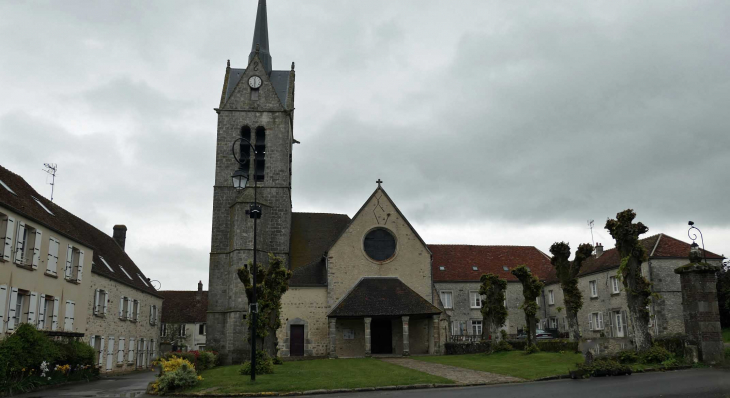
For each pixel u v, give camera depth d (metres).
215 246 40.41
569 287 30.81
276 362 28.36
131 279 42.94
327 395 18.11
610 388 16.75
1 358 20.66
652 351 22.27
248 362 24.06
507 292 49.38
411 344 37.69
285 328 37.50
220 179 41.78
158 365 23.19
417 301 36.66
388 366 26.16
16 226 25.48
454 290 48.28
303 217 45.19
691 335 21.84
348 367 25.88
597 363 20.80
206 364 29.33
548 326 49.72
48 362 24.08
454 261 50.31
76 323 32.00
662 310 37.19
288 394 18.47
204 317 66.19
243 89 43.59
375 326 38.22
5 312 24.38
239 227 39.38
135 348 43.16
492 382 19.92
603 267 42.53
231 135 42.78
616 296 40.97
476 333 47.59
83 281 33.06
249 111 43.16
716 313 21.69
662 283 37.69
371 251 39.44
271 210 41.25
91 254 34.25
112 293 38.06
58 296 29.72
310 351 37.19
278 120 43.09
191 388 20.36
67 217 38.88
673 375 19.11
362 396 17.42
